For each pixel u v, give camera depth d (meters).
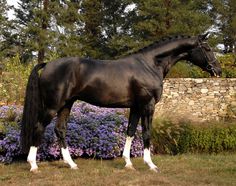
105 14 33.78
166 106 14.80
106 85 6.30
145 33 26.83
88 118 8.47
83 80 6.25
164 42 6.88
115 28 33.72
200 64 6.99
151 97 6.51
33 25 27.61
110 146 8.09
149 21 25.11
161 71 6.77
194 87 15.17
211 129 10.04
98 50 31.70
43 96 6.29
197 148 9.97
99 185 5.58
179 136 9.80
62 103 6.23
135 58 6.64
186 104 15.08
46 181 5.79
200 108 14.92
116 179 5.92
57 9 28.23
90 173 6.41
